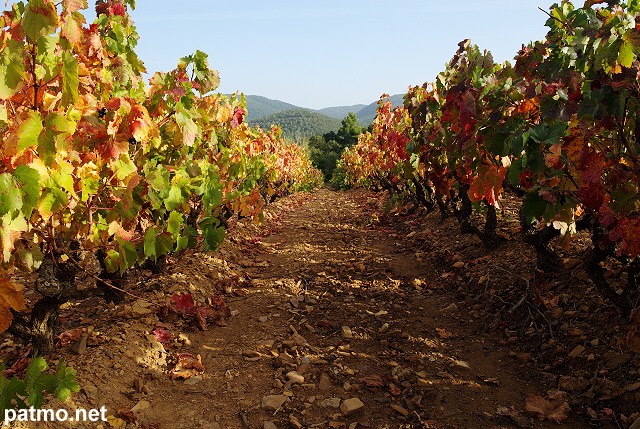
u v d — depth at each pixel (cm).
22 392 230
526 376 368
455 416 315
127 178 360
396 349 418
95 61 381
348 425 306
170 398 339
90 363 344
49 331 367
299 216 1416
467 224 669
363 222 1155
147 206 436
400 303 532
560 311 425
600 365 346
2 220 233
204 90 523
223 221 842
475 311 497
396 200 1067
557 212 335
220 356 405
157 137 430
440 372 376
